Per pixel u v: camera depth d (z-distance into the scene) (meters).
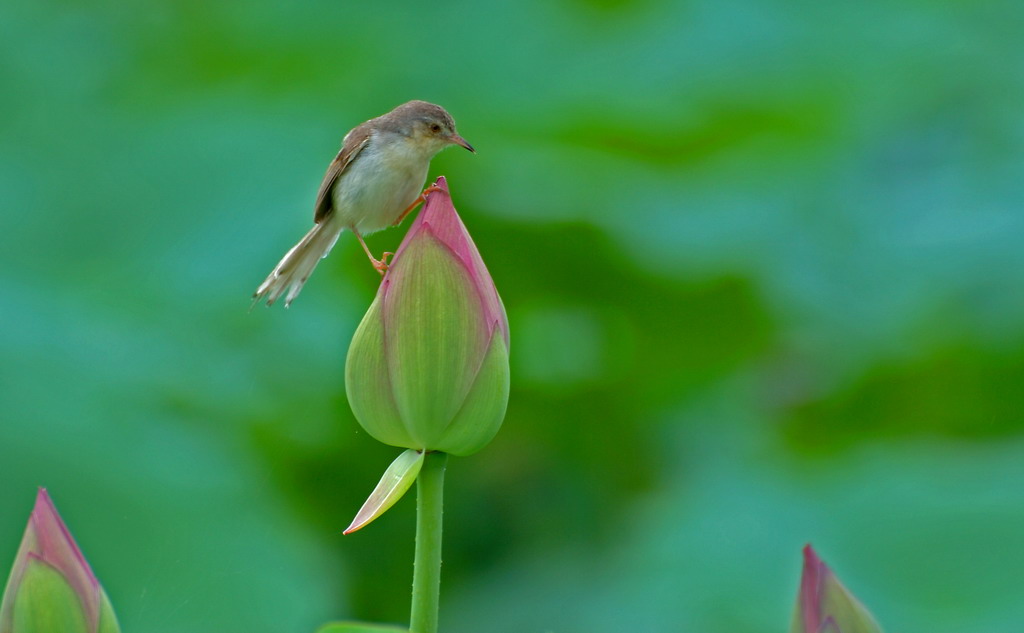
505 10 14.10
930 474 8.24
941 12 14.70
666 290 11.17
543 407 10.93
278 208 10.15
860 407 10.78
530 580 9.37
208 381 9.02
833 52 14.26
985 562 7.28
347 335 9.73
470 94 13.31
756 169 12.40
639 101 13.33
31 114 11.71
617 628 7.78
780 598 7.41
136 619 7.26
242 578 7.34
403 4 13.92
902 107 13.40
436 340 6.73
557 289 11.44
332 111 11.54
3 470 7.38
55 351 8.52
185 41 13.51
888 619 7.24
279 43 13.53
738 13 14.57
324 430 9.38
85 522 7.33
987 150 12.48
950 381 10.59
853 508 8.00
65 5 13.13
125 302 9.55
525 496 10.39
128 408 8.24
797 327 11.35
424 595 6.73
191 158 10.91
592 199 11.26
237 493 7.95
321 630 6.82
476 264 6.75
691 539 8.23
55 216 10.35
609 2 14.67
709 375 11.43
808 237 11.83
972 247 11.22
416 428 6.73
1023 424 10.36
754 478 8.89
